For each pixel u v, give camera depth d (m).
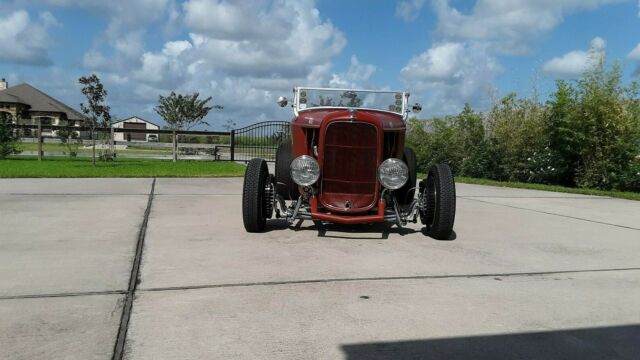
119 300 3.10
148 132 17.95
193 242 4.66
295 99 6.62
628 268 4.11
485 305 3.16
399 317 2.93
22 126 16.42
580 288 3.55
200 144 18.61
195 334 2.64
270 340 2.59
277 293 3.28
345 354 2.46
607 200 9.05
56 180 9.88
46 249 4.29
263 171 5.20
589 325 2.89
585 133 11.55
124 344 2.50
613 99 11.27
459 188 10.93
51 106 45.88
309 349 2.50
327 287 3.42
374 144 4.99
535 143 13.10
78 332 2.63
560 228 5.89
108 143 17.88
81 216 5.85
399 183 4.86
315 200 5.05
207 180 10.71
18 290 3.25
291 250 4.44
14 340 2.52
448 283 3.59
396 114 6.11
